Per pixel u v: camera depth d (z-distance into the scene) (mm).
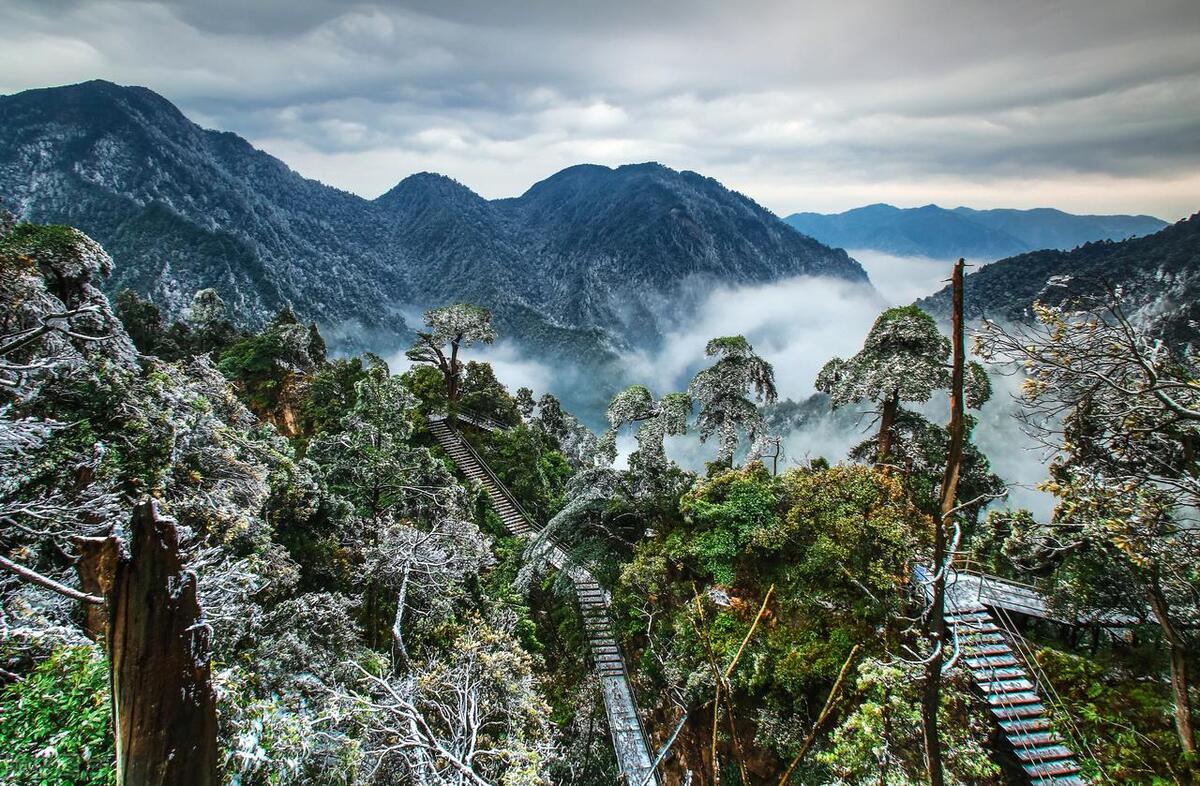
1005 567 15781
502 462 38188
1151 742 10320
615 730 18141
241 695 8477
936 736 4762
